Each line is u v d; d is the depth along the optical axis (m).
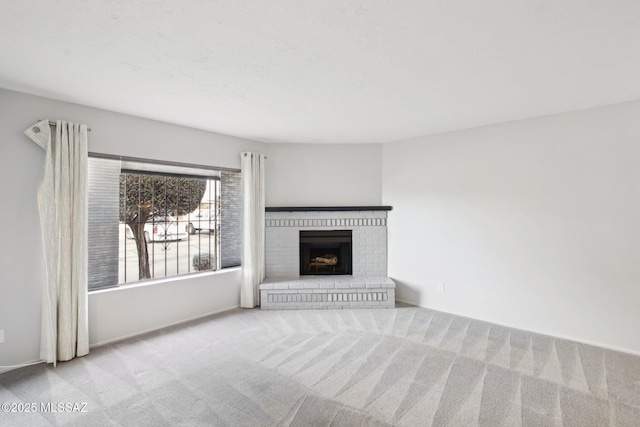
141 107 3.23
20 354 2.79
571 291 3.36
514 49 2.11
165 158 3.76
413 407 2.19
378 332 3.54
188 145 3.97
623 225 3.08
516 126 3.70
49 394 2.36
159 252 3.83
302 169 4.90
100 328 3.25
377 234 4.88
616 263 3.12
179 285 3.87
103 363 2.84
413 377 2.59
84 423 2.03
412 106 3.23
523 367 2.76
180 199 4.02
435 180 4.37
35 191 2.87
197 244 4.18
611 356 2.97
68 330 2.90
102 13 1.71
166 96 2.94
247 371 2.68
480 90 2.82
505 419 2.07
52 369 2.73
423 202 4.48
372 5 1.64
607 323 3.16
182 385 2.47
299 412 2.13
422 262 4.50
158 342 3.28
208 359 2.90
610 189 3.14
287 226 4.83
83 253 3.02
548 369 2.72
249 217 4.45
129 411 2.15
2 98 2.72
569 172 3.36
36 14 1.71
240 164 4.53
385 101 3.09
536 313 3.56
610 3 1.62
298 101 3.10
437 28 1.86
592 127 3.23
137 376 2.61
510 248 3.74
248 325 3.76
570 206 3.36
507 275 3.76
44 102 2.93
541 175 3.53
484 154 3.94
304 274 5.01
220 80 2.60
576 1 1.61
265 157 4.80
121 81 2.60
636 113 3.01
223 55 2.19
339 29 1.88
